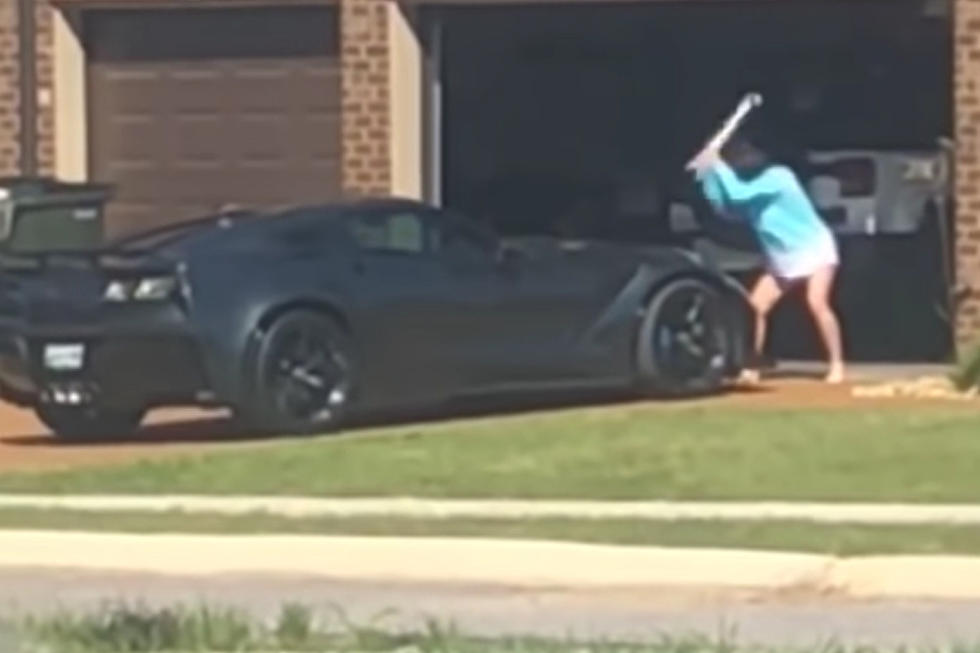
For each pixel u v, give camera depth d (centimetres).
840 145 4169
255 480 2936
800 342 4128
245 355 3228
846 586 2344
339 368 3300
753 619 2206
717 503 2722
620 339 3525
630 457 3003
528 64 4253
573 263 3497
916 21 4084
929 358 4103
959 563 2364
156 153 4306
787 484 2808
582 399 3622
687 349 3566
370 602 2322
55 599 2342
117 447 3312
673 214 4225
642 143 4262
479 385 3431
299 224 3325
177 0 4241
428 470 2964
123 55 4319
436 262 3400
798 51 4181
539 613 2256
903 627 2156
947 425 3188
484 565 2455
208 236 3284
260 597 2353
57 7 4306
